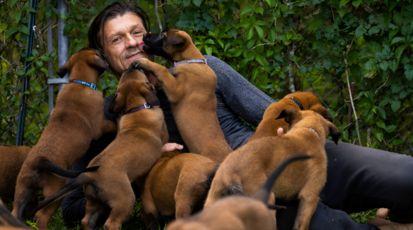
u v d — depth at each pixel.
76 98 3.03
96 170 2.72
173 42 3.14
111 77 3.69
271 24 3.70
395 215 2.85
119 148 2.79
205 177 2.67
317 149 2.61
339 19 3.64
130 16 3.15
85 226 2.76
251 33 3.65
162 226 2.90
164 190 2.80
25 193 2.81
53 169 2.76
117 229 2.73
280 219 2.66
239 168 2.48
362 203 2.87
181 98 3.08
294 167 2.56
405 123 3.69
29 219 3.05
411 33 3.55
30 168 2.81
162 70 3.06
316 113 2.73
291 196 2.59
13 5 3.69
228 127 3.07
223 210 1.90
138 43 3.16
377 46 3.61
